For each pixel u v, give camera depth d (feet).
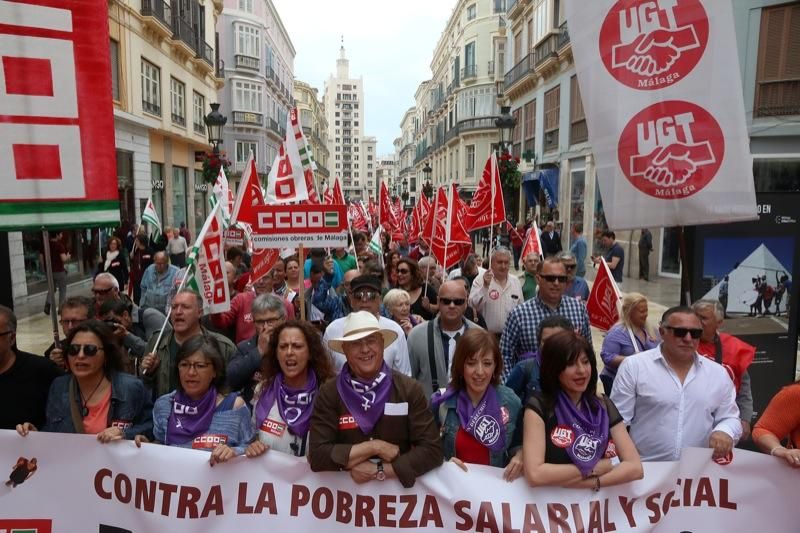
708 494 10.12
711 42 11.68
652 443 10.57
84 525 10.14
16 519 10.07
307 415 10.46
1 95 10.55
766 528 10.11
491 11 145.89
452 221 25.41
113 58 61.72
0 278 13.62
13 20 10.53
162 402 10.55
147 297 23.91
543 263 14.99
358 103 540.11
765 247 16.44
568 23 12.56
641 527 9.68
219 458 9.67
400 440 9.30
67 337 10.47
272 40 174.70
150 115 72.08
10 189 10.72
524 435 9.39
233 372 13.05
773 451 10.02
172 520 9.93
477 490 9.53
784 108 45.09
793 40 44.14
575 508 9.53
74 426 10.48
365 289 14.29
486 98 149.07
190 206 94.53
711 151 11.86
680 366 10.59
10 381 10.85
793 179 46.16
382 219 48.93
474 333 9.96
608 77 12.16
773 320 16.60
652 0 11.80
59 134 10.98
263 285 20.83
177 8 80.38
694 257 16.55
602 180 12.44
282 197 22.98
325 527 9.80
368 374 9.26
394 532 9.67
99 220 11.35
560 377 9.20
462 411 10.09
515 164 58.75
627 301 15.12
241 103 151.02
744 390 13.28
